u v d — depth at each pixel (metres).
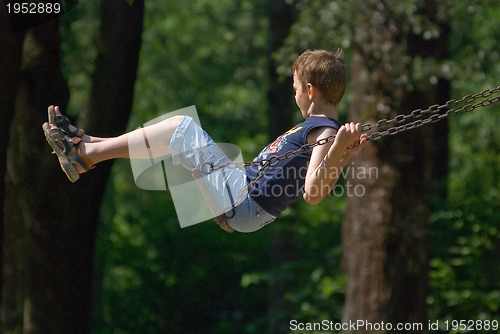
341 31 25.25
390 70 24.28
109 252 45.72
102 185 22.41
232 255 48.81
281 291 37.59
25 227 22.23
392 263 25.00
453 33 35.12
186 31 51.72
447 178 39.22
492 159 41.88
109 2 21.19
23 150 21.84
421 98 24.59
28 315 22.48
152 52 50.59
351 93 27.11
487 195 37.94
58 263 22.30
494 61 35.25
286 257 38.91
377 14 24.53
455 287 33.03
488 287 33.59
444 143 39.03
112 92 21.34
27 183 21.94
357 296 25.55
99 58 21.45
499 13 36.91
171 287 47.50
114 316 45.12
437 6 24.89
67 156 12.09
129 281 46.38
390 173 24.78
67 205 22.11
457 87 40.91
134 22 21.25
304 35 25.92
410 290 25.11
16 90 18.27
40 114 21.61
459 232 34.75
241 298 48.34
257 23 45.97
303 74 12.20
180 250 48.56
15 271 22.55
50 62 21.42
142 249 47.75
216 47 51.66
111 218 45.12
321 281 36.53
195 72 53.00
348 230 31.09
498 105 42.47
